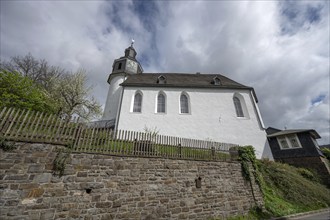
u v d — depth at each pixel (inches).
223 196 340.8
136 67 1051.3
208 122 713.6
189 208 295.1
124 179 261.4
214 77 862.5
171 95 767.7
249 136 687.1
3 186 189.9
